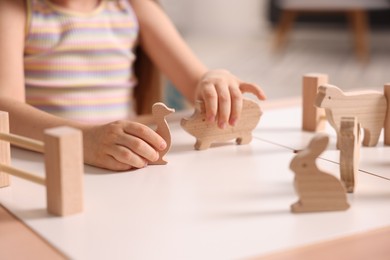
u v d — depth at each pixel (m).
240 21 4.87
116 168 0.64
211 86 0.76
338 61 3.75
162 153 0.66
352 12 3.83
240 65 3.67
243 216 0.51
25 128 0.74
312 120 0.82
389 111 0.75
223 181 0.60
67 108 1.02
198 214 0.51
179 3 4.97
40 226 0.49
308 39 4.52
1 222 0.50
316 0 3.95
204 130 0.72
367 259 0.43
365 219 0.50
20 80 0.90
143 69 1.13
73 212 0.51
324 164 0.66
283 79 3.25
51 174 0.51
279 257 0.43
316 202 0.52
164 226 0.49
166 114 0.66
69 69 1.02
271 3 4.48
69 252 0.44
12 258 0.43
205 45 4.46
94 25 1.05
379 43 4.25
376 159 0.69
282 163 0.67
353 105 0.72
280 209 0.53
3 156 0.60
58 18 1.02
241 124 0.74
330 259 0.43
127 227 0.48
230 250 0.44
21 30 0.97
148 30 1.08
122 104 1.08
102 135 0.66
